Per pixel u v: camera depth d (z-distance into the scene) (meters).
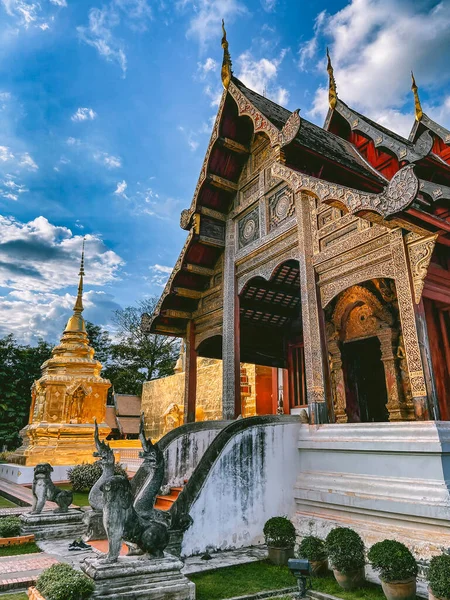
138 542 5.20
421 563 5.54
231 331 10.92
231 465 7.39
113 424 35.38
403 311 6.84
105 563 4.81
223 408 10.59
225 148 11.53
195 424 9.81
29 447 18.42
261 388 18.12
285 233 9.77
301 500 7.71
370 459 6.82
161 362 45.97
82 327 21.56
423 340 6.57
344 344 11.62
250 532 7.27
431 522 5.68
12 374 36.16
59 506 9.02
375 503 6.34
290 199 9.84
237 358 10.70
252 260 10.84
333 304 11.13
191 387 12.59
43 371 20.67
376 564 4.96
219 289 12.12
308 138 9.20
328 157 8.85
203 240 11.67
